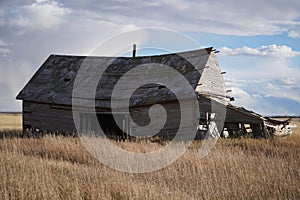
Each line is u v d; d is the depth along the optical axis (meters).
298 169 13.32
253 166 13.85
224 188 11.01
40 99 31.03
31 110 31.67
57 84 32.28
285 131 26.94
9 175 11.19
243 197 10.26
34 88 32.56
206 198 10.26
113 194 10.04
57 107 30.42
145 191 10.18
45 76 33.69
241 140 21.86
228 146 19.97
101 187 10.30
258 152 17.84
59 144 18.44
